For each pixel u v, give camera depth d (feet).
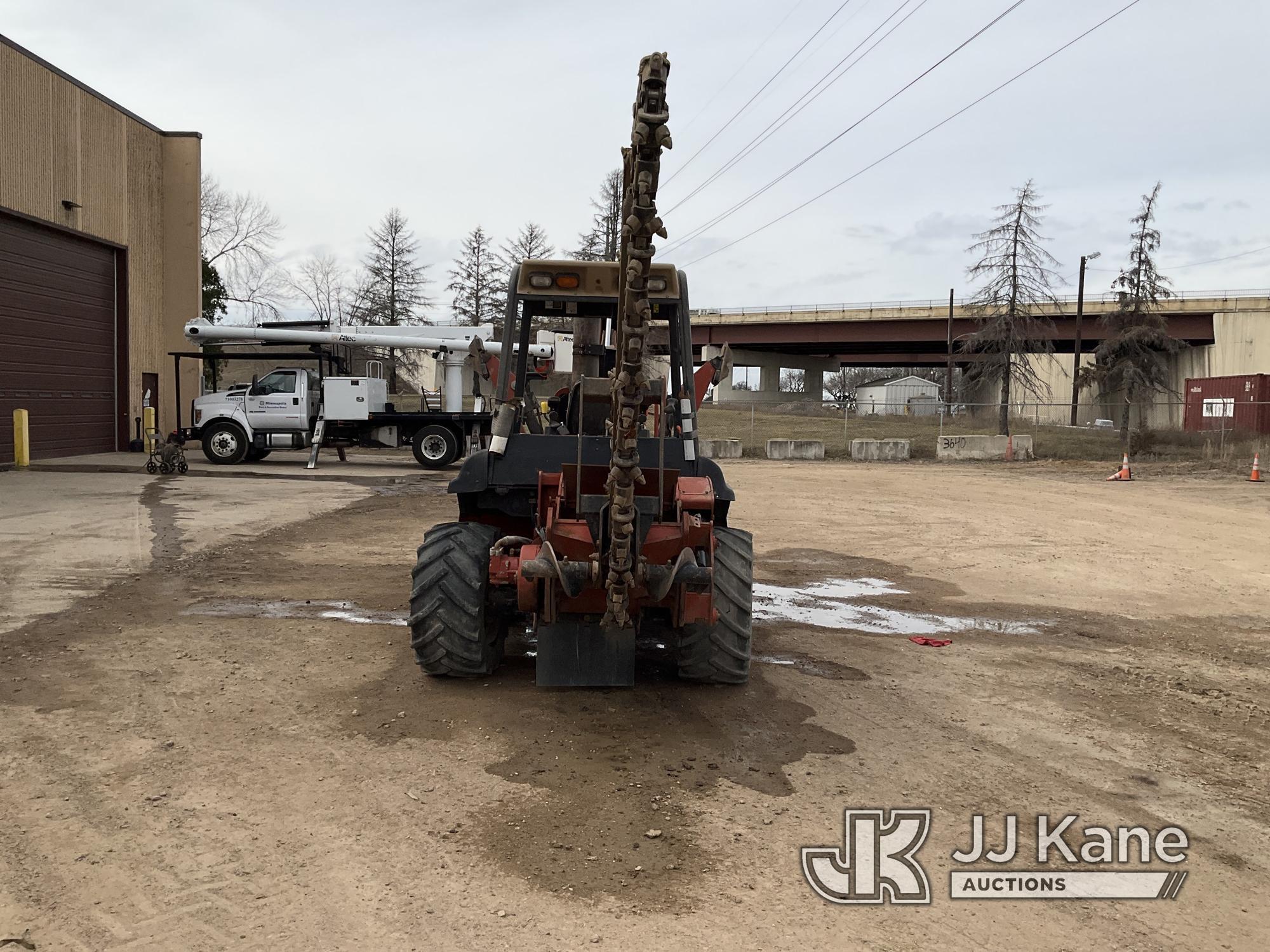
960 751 16.06
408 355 113.80
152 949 9.63
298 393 71.56
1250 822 13.56
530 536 20.45
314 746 15.28
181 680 18.60
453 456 71.72
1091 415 167.32
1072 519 49.39
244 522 41.14
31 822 12.35
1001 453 94.12
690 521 16.39
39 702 17.12
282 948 9.70
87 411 77.92
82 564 30.66
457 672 18.63
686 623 17.98
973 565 35.50
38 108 69.15
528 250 178.70
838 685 19.75
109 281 80.94
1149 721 18.01
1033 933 10.52
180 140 88.28
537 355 21.95
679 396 19.15
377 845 11.96
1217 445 95.76
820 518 48.24
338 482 61.05
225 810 12.85
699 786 14.15
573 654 18.10
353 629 23.07
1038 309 119.03
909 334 209.77
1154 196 146.20
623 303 12.35
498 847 11.98
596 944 9.91
